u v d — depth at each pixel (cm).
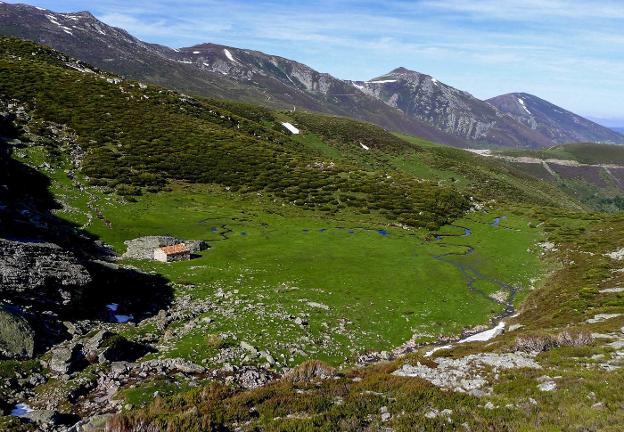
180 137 11844
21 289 3222
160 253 5784
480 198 11625
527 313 4712
